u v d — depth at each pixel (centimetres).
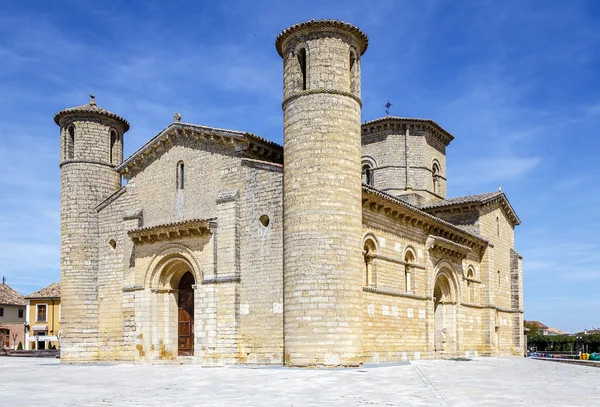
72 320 4112
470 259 4988
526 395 1944
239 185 3594
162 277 3838
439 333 4528
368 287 3516
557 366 3725
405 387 2131
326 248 3102
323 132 3192
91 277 4172
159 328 3806
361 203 3341
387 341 3678
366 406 1664
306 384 2231
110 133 4450
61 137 4409
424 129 5541
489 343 5050
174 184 3906
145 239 3838
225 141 3678
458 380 2444
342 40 3316
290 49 3369
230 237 3522
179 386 2238
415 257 4112
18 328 9206
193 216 3778
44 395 2016
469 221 5141
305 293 3081
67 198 4266
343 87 3272
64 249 4228
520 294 5731
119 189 4188
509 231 5797
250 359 3375
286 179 3262
